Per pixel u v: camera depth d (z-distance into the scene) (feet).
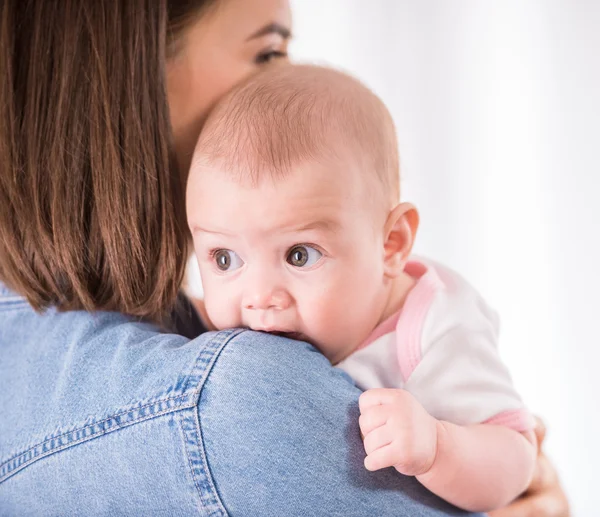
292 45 6.99
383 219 2.83
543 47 7.00
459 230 7.23
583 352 7.26
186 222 2.91
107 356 2.43
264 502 2.14
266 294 2.56
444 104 7.07
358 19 7.00
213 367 2.20
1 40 2.66
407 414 2.24
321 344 2.68
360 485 2.23
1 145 2.66
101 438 2.27
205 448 2.14
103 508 2.30
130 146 2.62
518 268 7.25
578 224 7.16
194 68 2.91
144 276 2.68
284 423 2.15
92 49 2.61
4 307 2.72
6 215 2.65
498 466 2.54
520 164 7.14
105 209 2.60
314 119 2.62
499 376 2.82
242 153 2.56
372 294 2.76
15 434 2.47
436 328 2.81
